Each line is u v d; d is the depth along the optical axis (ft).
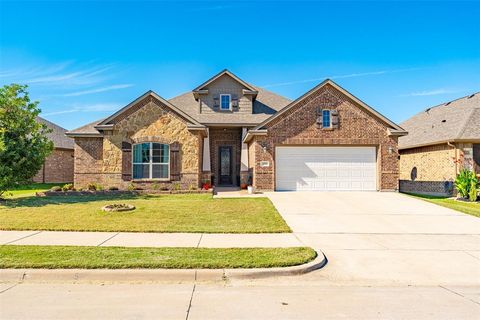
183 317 14.24
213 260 20.83
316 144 60.29
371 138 60.64
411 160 77.41
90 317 14.17
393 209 42.39
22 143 47.37
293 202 47.24
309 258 21.57
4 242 25.71
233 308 15.21
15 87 47.26
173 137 59.36
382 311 14.97
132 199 48.57
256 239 27.40
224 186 72.74
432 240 28.09
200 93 75.77
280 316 14.40
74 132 64.54
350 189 60.54
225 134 74.59
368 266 21.49
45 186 75.56
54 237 27.53
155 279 19.01
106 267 19.57
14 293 16.88
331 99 60.90
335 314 14.62
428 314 14.69
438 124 72.64
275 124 60.29
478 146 61.77
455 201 54.24
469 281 19.07
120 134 59.26
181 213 37.91
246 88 76.79
